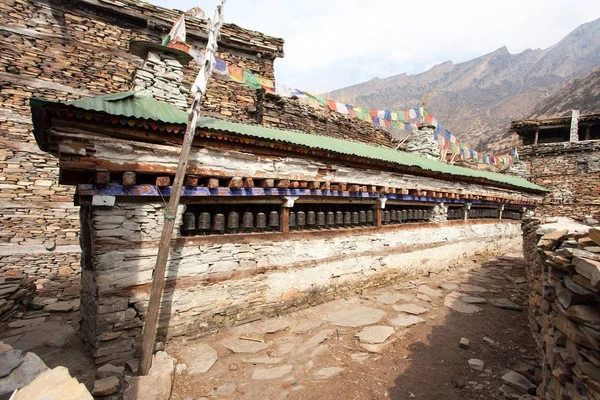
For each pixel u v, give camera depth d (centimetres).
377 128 1761
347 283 961
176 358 595
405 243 1152
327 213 941
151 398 457
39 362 318
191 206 717
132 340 581
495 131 8831
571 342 331
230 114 1329
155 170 595
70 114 517
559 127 2833
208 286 681
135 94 666
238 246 729
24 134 1105
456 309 887
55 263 1127
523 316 848
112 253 570
